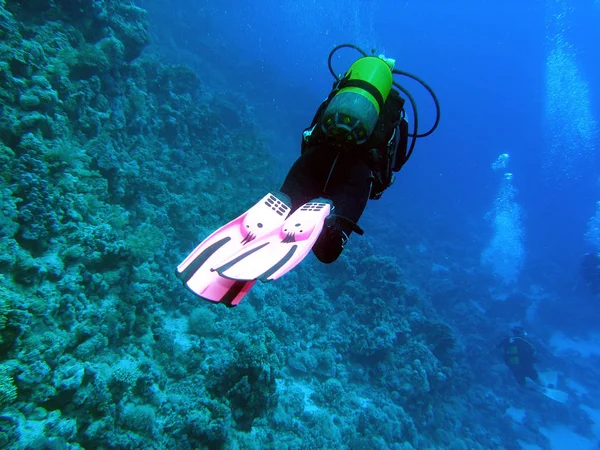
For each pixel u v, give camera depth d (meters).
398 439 13.51
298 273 17.36
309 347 14.85
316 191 2.58
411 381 15.51
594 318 31.05
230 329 12.28
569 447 20.28
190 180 16.62
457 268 32.47
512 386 23.00
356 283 18.25
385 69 2.51
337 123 2.24
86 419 7.09
